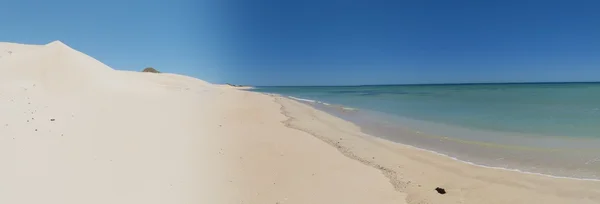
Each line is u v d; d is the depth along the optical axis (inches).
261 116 593.3
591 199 226.5
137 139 308.2
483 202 223.8
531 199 228.4
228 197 208.7
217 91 1203.9
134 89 681.6
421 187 249.9
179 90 953.5
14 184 185.0
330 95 1942.7
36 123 310.3
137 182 211.9
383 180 262.8
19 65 562.9
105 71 735.7
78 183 198.7
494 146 378.9
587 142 385.7
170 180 222.5
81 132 304.5
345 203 213.9
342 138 430.6
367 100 1300.4
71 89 522.0
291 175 261.6
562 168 294.8
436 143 402.9
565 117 585.6
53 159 229.8
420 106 912.9
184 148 301.1
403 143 404.8
